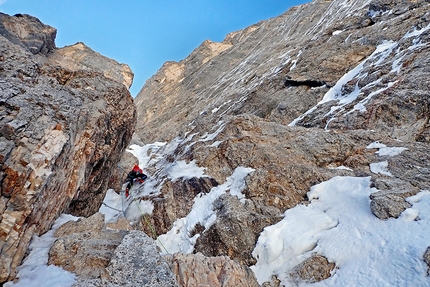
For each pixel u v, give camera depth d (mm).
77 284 4055
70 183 6906
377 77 15055
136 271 4371
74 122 6430
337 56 20266
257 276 6766
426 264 4895
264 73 29344
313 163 10156
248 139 11859
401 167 8734
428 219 5887
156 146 25453
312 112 16547
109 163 10258
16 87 5840
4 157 4387
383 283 5023
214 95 35375
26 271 4484
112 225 9391
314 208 8078
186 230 9484
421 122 11242
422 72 12820
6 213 4418
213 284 5148
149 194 12031
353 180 8359
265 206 8727
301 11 47844
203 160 12055
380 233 6090
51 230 5922
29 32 16750
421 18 17172
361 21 24000
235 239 7906
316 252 6523
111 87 9102
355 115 13125
